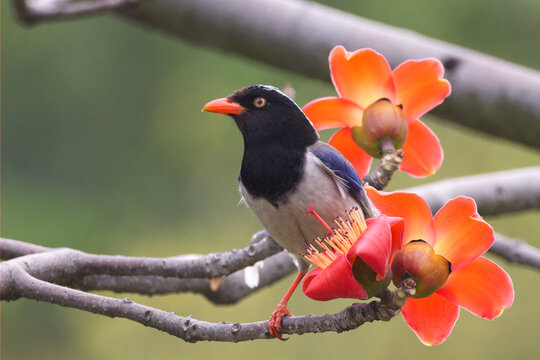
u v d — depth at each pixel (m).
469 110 10.39
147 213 20.95
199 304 19.22
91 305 6.17
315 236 7.59
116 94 21.12
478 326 19.22
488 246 5.37
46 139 20.92
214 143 21.14
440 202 10.13
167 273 7.28
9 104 20.88
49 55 21.05
